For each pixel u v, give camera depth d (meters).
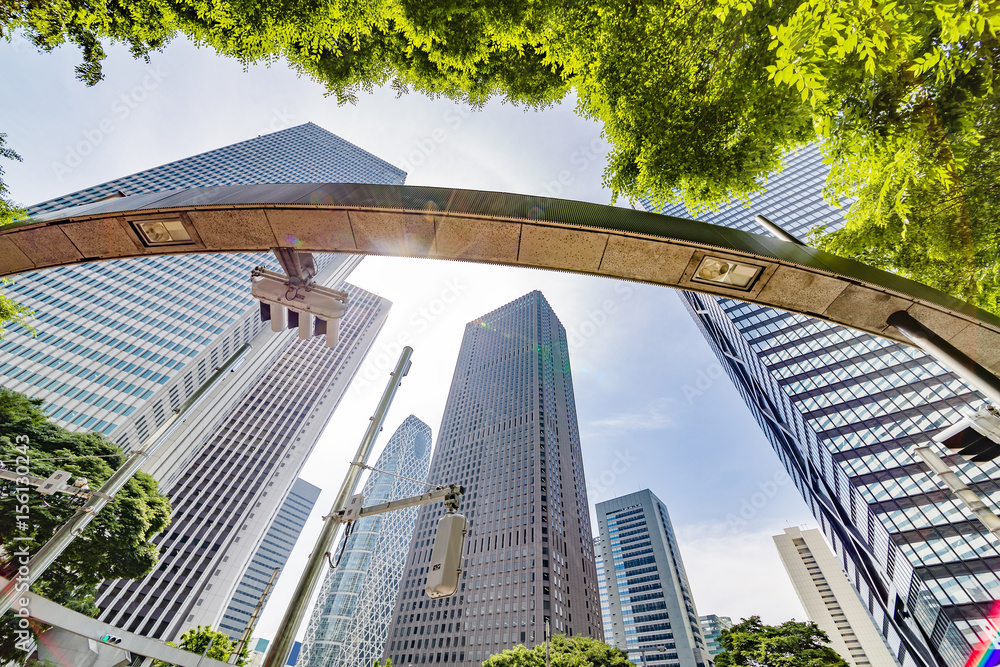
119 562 26.50
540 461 94.44
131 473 9.65
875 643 89.75
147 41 6.81
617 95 6.82
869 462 47.84
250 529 82.31
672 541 129.25
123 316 65.81
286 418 100.75
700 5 5.97
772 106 6.27
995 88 5.25
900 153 5.82
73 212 4.64
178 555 72.06
